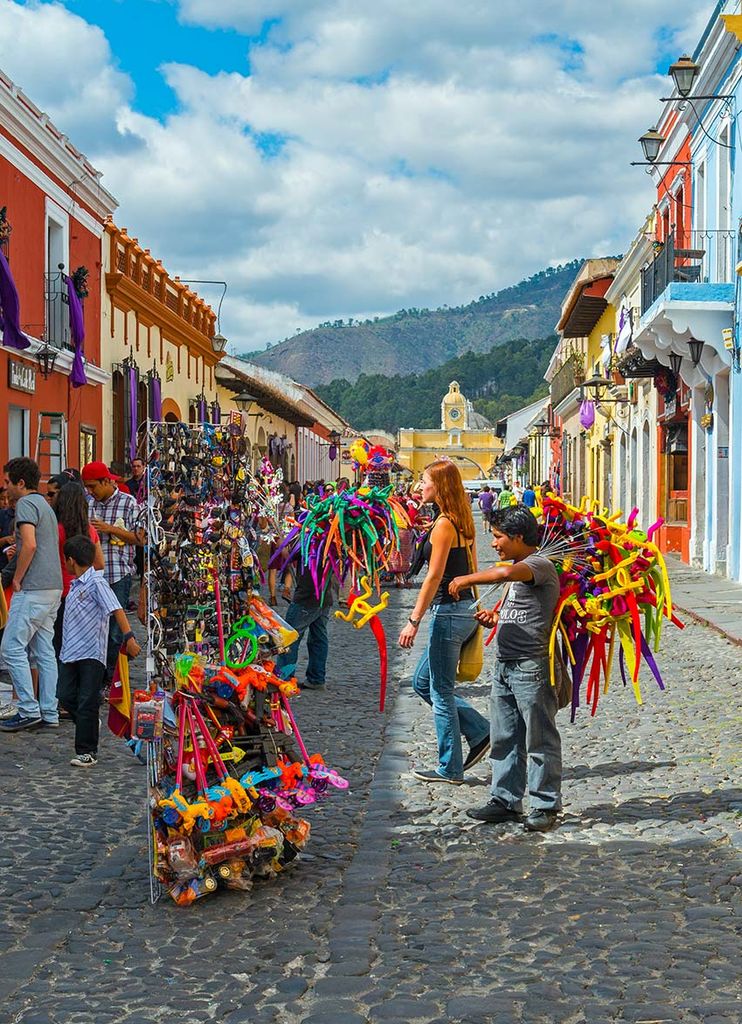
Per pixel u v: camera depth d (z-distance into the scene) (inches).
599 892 212.1
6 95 701.3
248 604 240.1
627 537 264.4
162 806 212.7
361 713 389.4
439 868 229.0
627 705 397.4
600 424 1594.5
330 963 183.0
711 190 885.8
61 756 329.4
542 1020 161.0
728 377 880.3
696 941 187.5
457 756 292.8
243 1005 168.9
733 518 847.7
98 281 942.4
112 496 442.6
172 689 229.0
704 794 278.7
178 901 210.5
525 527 259.9
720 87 854.5
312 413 2279.8
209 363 1382.9
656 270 896.3
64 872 229.9
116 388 986.7
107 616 319.0
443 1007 165.8
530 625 255.1
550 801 254.8
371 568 365.7
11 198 736.3
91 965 184.4
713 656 510.3
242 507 246.1
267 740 229.1
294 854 228.4
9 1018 165.8
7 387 730.2
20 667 362.9
